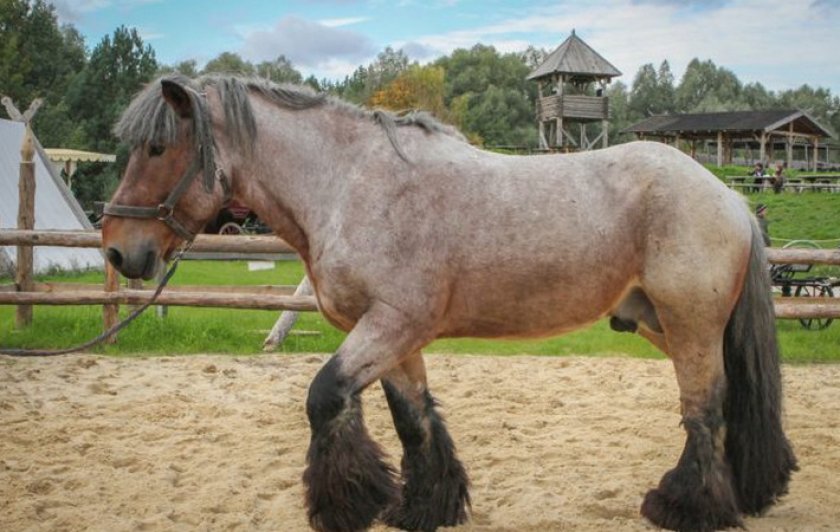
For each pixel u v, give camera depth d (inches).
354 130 151.7
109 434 217.9
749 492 155.4
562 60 1689.2
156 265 147.8
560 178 149.4
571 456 201.0
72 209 675.4
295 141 150.8
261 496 173.2
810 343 373.4
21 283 371.9
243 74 162.4
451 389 275.3
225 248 352.5
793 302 390.0
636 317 158.9
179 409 242.5
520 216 145.4
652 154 150.1
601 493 172.2
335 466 139.3
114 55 1850.4
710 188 147.3
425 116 154.6
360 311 145.3
